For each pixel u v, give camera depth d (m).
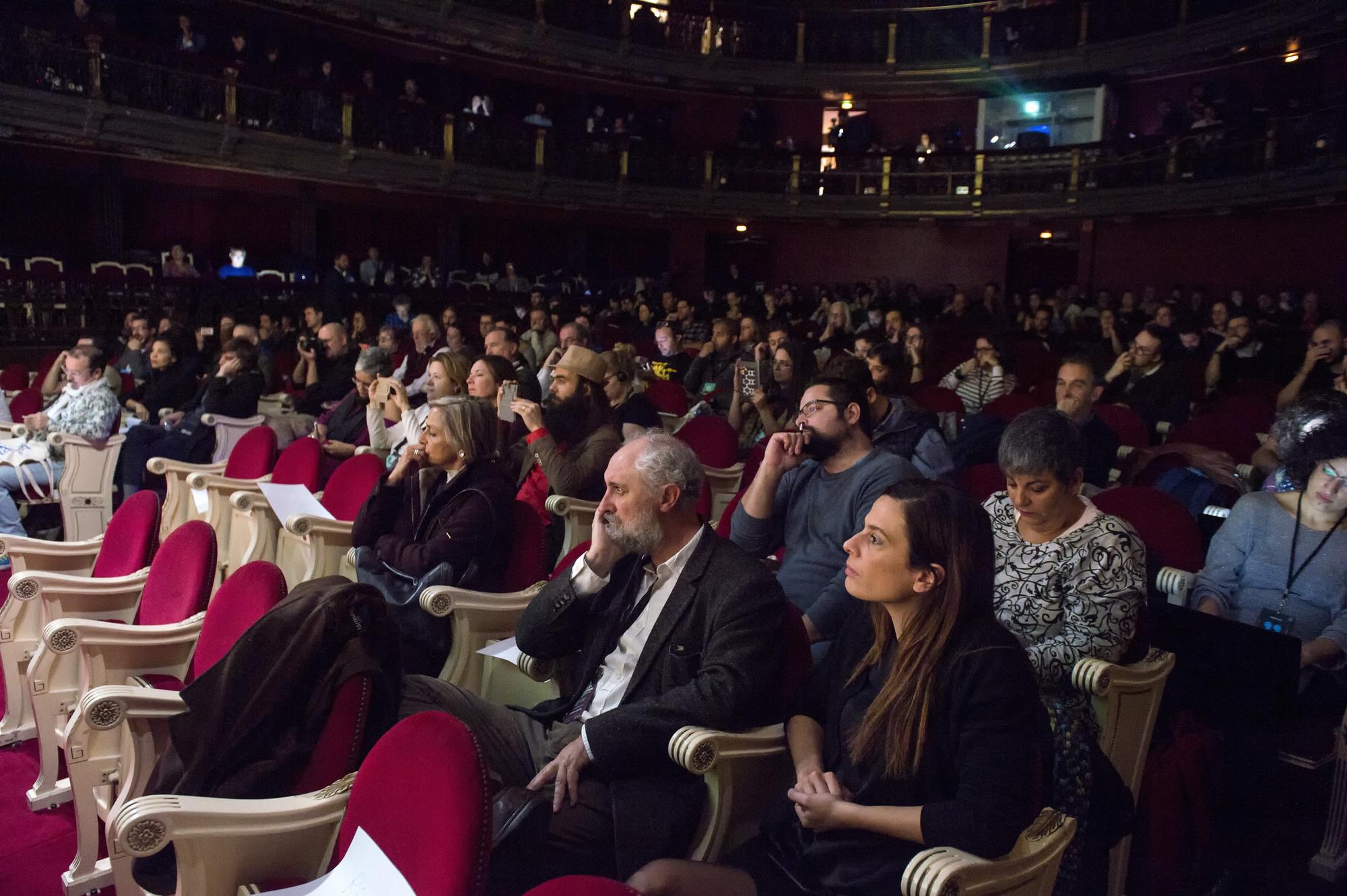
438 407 3.64
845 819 1.98
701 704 2.32
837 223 20.89
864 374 4.08
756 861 2.22
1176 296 15.97
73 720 2.86
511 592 3.63
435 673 3.31
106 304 12.80
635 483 2.51
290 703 2.24
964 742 1.92
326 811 2.10
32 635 3.84
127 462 6.94
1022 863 1.86
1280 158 14.80
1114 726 2.50
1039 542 2.64
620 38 19.47
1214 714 2.83
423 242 18.95
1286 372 10.39
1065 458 2.55
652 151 19.39
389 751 1.87
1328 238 15.48
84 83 12.59
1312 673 2.92
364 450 5.53
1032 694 1.96
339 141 15.48
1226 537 3.31
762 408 5.84
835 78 20.56
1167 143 16.47
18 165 13.86
